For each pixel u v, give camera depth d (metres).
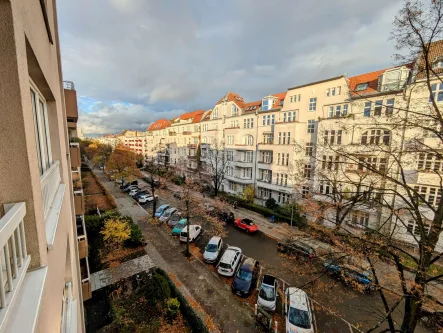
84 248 8.39
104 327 8.52
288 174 20.92
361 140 12.59
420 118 7.32
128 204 25.50
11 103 1.48
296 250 11.70
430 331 8.27
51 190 3.06
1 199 1.53
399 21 5.88
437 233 6.15
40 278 1.63
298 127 20.53
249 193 23.70
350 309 9.66
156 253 14.45
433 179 11.80
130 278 11.75
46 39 3.01
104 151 56.69
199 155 36.72
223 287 11.21
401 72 14.16
